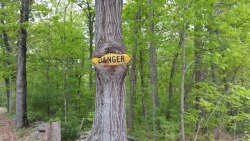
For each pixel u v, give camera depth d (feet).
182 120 24.00
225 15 22.49
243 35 24.52
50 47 42.91
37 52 47.42
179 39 28.86
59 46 41.83
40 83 47.06
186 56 31.60
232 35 23.31
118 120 14.69
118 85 14.73
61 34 41.88
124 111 15.07
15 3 39.32
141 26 26.32
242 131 35.17
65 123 30.76
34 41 44.16
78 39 44.27
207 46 24.49
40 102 45.60
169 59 42.57
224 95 24.58
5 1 39.78
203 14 21.79
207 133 28.07
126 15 25.44
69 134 30.07
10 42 54.75
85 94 44.78
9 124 46.39
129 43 27.20
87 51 48.98
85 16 51.03
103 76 14.64
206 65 28.71
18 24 37.01
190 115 24.59
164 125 24.66
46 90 45.52
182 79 24.13
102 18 14.92
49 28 41.01
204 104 23.18
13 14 37.88
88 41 50.42
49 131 15.99
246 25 24.03
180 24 22.65
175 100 35.12
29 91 47.29
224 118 28.71
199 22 21.11
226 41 24.12
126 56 14.73
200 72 31.73
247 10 21.07
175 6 25.13
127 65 14.80
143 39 26.32
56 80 46.21
